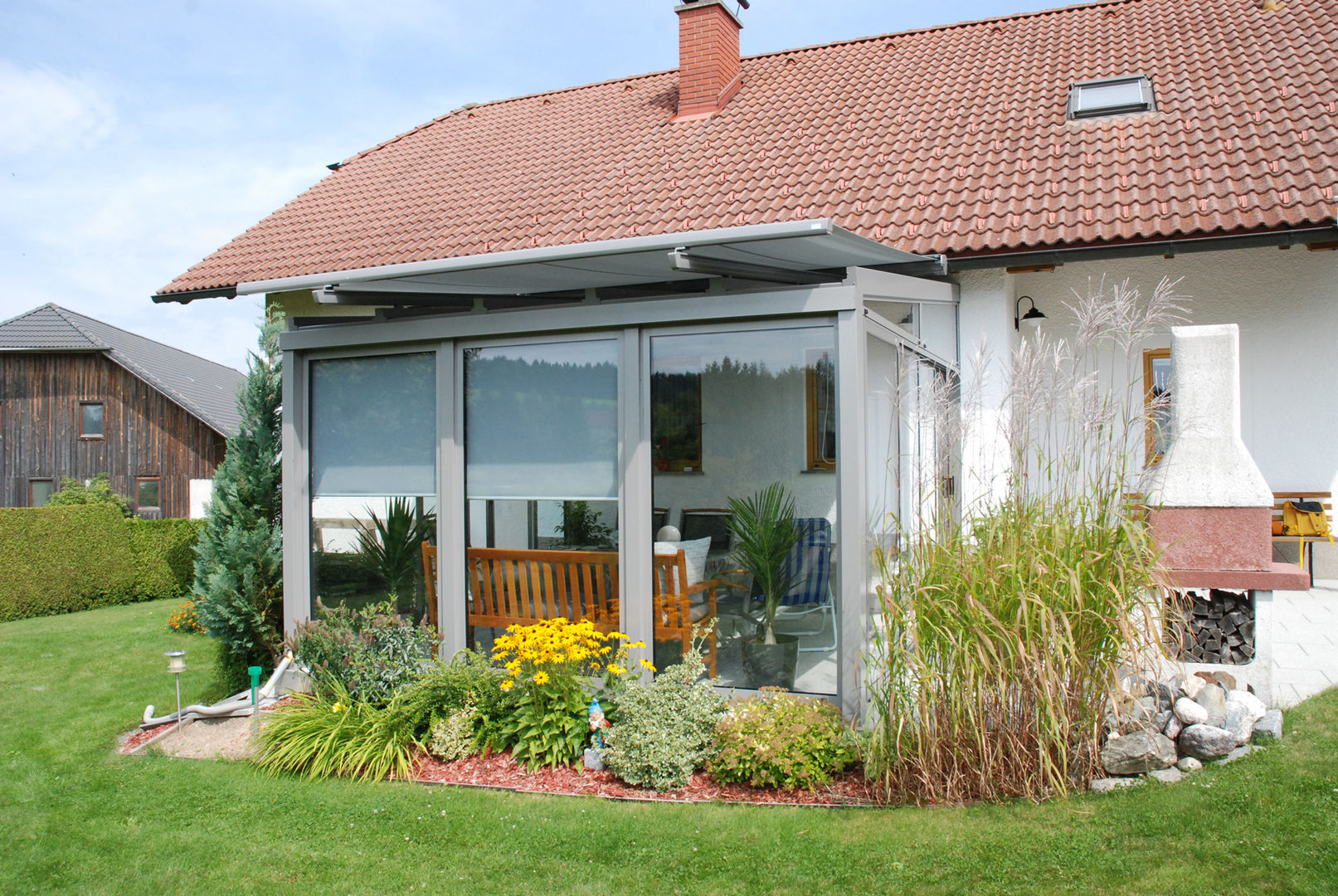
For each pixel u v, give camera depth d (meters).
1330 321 9.50
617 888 4.43
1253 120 9.79
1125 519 4.98
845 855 4.49
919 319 8.89
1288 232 7.90
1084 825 4.48
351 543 7.72
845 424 5.89
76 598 15.69
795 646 6.07
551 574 6.89
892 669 5.02
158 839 5.25
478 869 4.71
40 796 6.00
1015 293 10.02
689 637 6.39
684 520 6.39
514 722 6.24
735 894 4.29
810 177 10.82
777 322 6.12
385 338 7.36
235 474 9.13
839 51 14.88
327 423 7.82
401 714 6.39
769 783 5.43
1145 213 8.54
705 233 5.04
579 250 5.31
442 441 7.21
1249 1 12.78
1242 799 4.50
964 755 4.91
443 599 7.20
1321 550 9.62
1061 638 4.66
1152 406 6.09
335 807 5.55
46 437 25.59
